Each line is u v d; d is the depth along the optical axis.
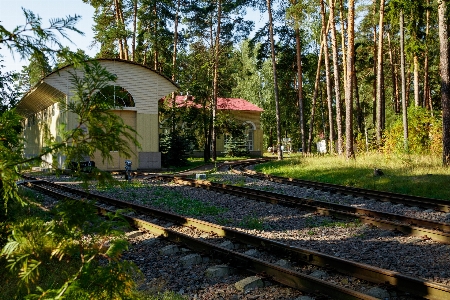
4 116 3.02
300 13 29.20
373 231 8.58
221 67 37.34
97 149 3.08
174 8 36.84
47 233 2.90
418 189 14.42
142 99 28.58
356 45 38.97
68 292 2.55
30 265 2.78
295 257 6.54
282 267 5.59
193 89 36.12
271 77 58.66
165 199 13.51
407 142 23.56
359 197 13.55
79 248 2.98
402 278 5.12
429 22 33.12
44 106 28.89
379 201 12.80
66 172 2.97
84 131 2.98
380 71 29.70
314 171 21.59
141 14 35.41
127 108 27.89
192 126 38.03
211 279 5.73
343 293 4.79
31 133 34.16
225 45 35.75
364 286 5.34
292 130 62.78
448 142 19.06
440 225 8.71
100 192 15.32
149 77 28.89
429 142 24.09
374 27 39.12
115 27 34.09
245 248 7.41
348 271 5.79
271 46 32.62
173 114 36.03
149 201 13.34
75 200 3.03
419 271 5.98
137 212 11.21
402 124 25.61
